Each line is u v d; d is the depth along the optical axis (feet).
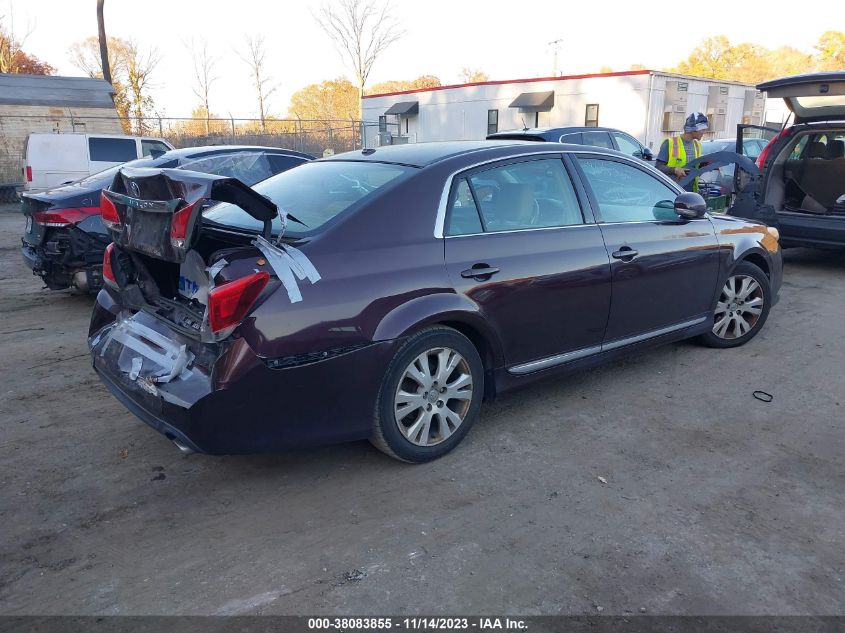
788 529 10.14
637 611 8.45
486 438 13.01
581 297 13.57
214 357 9.94
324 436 10.70
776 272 18.62
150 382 10.26
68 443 12.76
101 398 14.89
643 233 14.80
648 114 77.71
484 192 12.53
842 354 17.84
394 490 11.18
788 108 27.12
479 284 11.93
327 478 11.56
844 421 13.85
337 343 10.36
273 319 9.79
